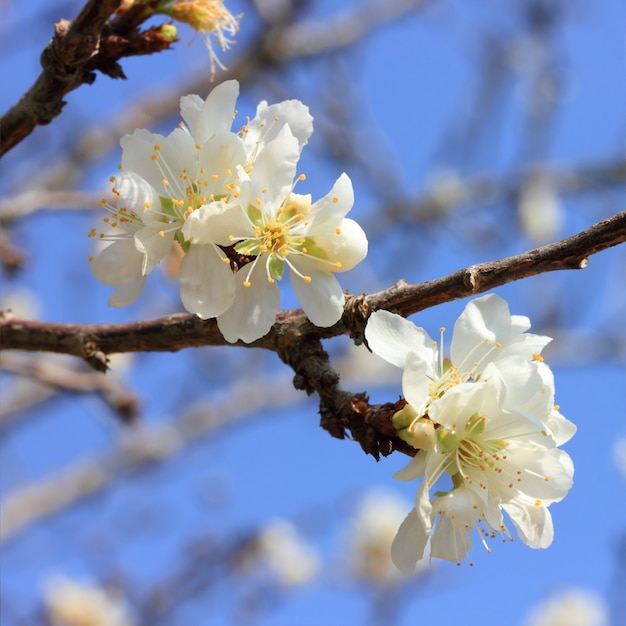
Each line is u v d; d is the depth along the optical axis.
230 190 0.32
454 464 0.32
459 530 0.32
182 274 0.32
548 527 0.32
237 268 0.32
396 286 0.32
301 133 0.33
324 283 0.32
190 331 0.35
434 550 0.32
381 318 0.32
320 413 0.32
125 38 0.35
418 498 0.31
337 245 0.32
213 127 0.33
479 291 0.32
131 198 0.32
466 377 0.32
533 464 0.32
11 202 0.41
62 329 0.36
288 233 0.32
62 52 0.35
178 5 0.36
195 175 0.33
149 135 0.33
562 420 0.32
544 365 0.32
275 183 0.32
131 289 0.33
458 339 0.32
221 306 0.32
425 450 0.32
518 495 0.32
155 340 0.35
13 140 0.35
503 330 0.32
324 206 0.32
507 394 0.32
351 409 0.32
